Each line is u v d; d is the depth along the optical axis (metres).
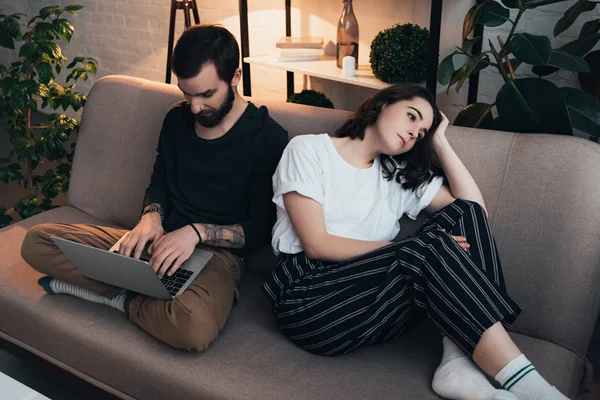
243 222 1.66
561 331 1.41
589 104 1.86
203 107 1.58
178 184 1.73
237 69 1.60
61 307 1.59
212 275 1.54
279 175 1.53
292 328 1.43
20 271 1.72
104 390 1.52
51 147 2.46
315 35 2.97
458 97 2.55
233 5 3.21
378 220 1.55
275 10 3.08
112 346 1.46
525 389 1.20
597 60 2.01
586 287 1.39
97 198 2.00
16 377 1.88
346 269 1.41
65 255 1.57
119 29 3.69
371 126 1.52
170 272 1.50
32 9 4.09
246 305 1.62
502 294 1.27
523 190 1.47
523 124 1.80
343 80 2.43
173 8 3.03
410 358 1.39
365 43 2.84
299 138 1.56
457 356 1.30
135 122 1.94
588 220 1.40
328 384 1.30
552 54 1.83
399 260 1.35
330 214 1.53
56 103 2.57
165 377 1.37
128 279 1.44
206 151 1.67
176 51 1.54
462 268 1.28
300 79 3.15
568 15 1.98
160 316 1.42
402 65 2.27
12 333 1.67
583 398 1.68
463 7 2.38
